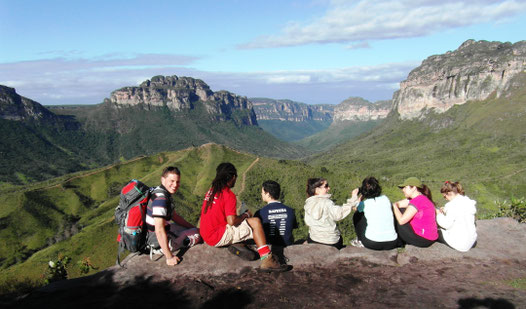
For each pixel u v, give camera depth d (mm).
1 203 121688
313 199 7957
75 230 108312
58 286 5535
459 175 162750
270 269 6020
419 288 5539
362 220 7465
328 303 5062
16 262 96500
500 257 6844
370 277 5969
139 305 4973
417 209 7125
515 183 122562
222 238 6426
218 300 5133
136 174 158000
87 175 152750
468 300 5086
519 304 4922
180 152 173125
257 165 132375
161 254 6434
